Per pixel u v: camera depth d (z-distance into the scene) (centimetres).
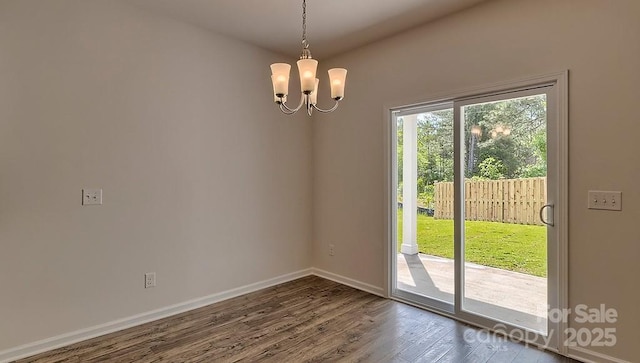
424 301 321
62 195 250
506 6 263
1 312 228
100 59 266
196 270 322
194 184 320
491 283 278
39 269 241
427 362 230
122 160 277
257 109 369
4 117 227
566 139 235
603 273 223
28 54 235
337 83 209
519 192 262
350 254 382
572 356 235
